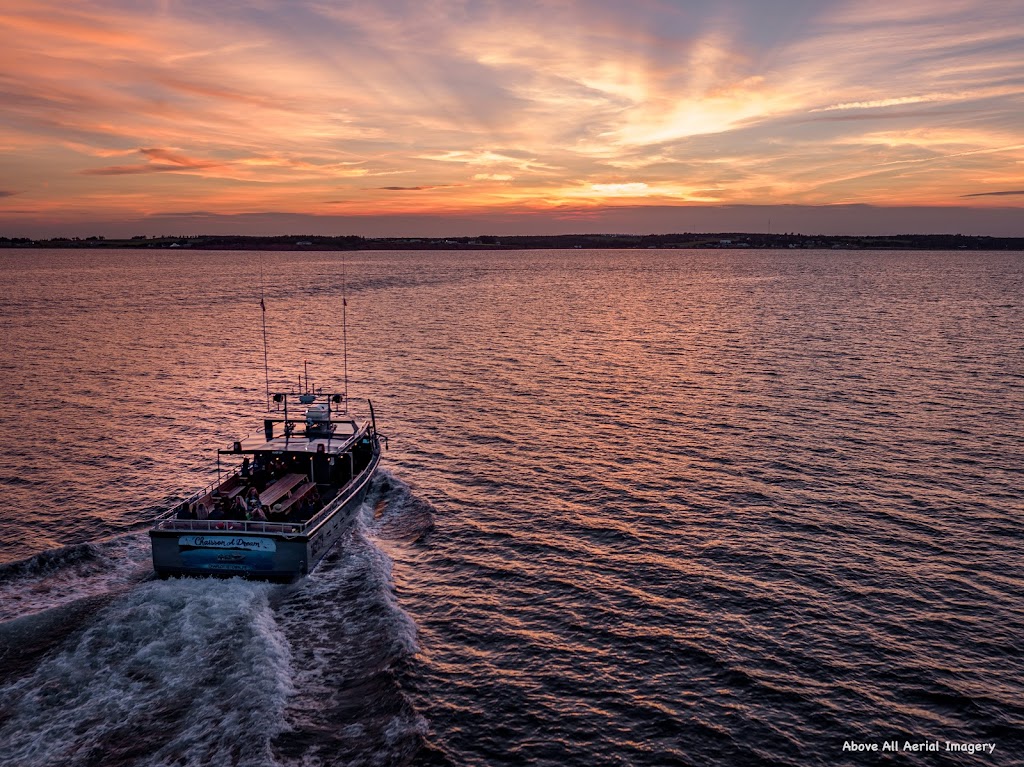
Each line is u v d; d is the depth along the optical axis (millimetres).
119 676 19266
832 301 137000
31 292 144125
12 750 16547
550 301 137500
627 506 33469
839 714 19438
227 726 17453
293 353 74438
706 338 86438
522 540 29875
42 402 51812
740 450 41750
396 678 20188
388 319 105312
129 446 41812
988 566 27812
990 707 19766
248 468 31516
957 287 175500
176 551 25203
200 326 95312
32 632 21266
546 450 41719
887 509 33125
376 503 33812
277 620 23109
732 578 26766
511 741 18109
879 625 23750
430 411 50531
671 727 18812
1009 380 60844
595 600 25172
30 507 32438
